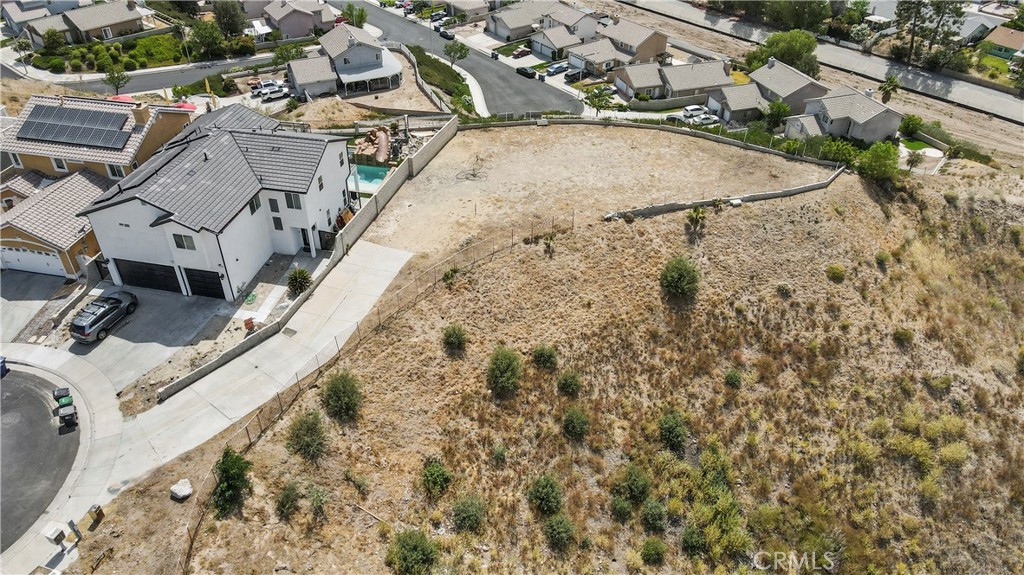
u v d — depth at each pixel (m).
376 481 34.47
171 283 43.19
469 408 38.94
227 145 45.81
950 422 44.34
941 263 56.34
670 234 51.38
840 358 46.66
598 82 93.31
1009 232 59.22
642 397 42.78
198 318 41.41
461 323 42.88
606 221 51.38
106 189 49.62
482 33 113.88
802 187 56.84
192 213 39.81
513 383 40.00
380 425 36.69
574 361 43.03
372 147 60.75
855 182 59.53
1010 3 122.75
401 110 76.88
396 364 39.56
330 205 48.50
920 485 41.59
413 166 56.56
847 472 41.69
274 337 40.19
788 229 53.41
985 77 95.62
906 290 51.97
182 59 97.12
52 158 50.97
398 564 31.44
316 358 38.69
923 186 61.50
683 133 67.31
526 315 44.53
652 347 45.03
